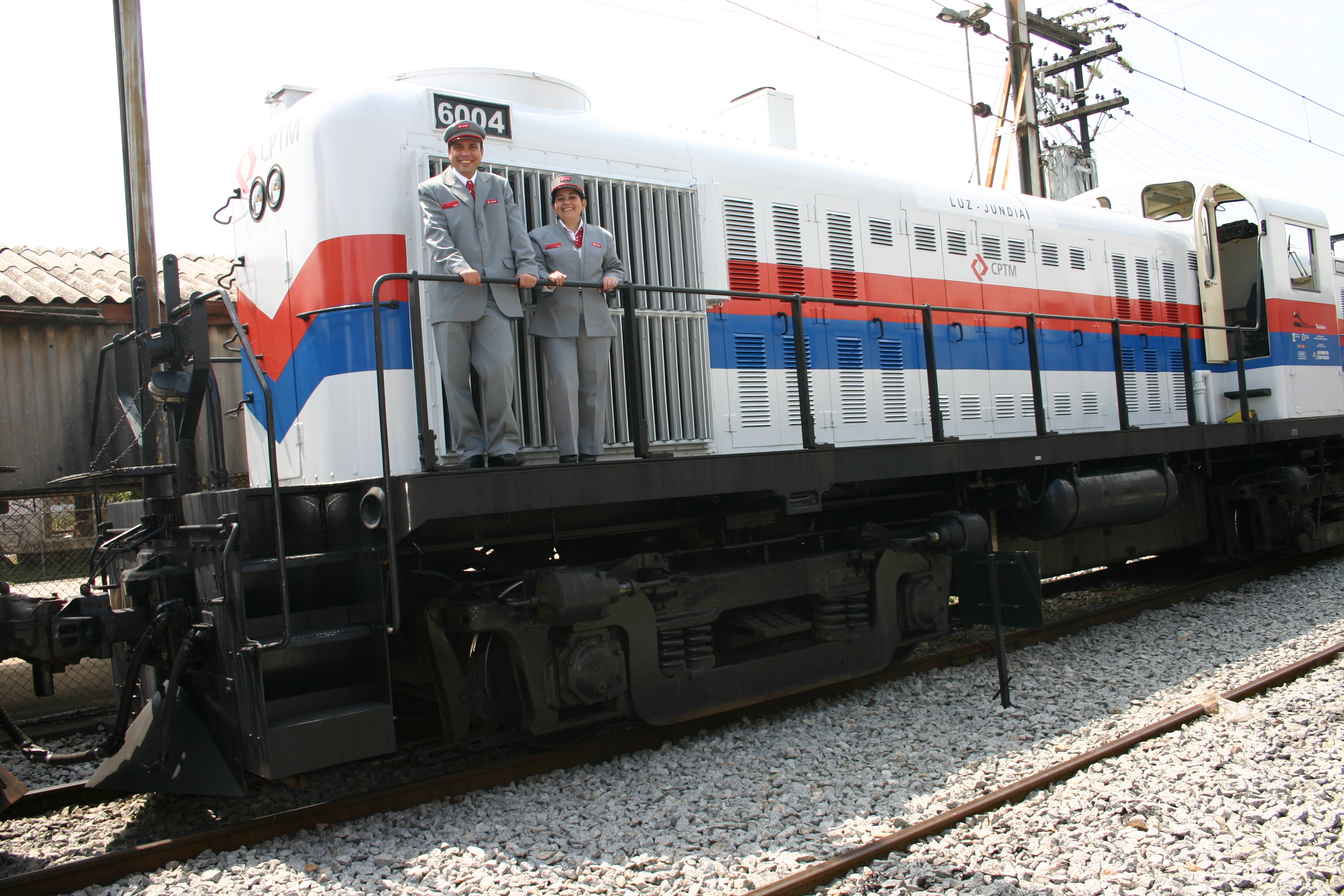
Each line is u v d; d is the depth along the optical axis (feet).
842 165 22.81
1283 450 33.37
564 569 15.46
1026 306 26.25
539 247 15.93
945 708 19.17
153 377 14.75
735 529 18.95
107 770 15.01
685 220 19.04
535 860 12.55
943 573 21.52
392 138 15.83
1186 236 32.68
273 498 13.65
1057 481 23.77
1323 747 16.02
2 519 27.04
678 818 13.82
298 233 16.16
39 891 11.93
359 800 14.07
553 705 15.57
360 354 15.48
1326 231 34.73
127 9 22.91
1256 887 11.46
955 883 11.59
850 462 19.03
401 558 15.56
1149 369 30.04
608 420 17.08
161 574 14.55
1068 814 13.50
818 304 21.43
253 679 12.82
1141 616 27.17
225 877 12.14
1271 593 29.71
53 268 31.78
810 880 11.50
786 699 19.71
